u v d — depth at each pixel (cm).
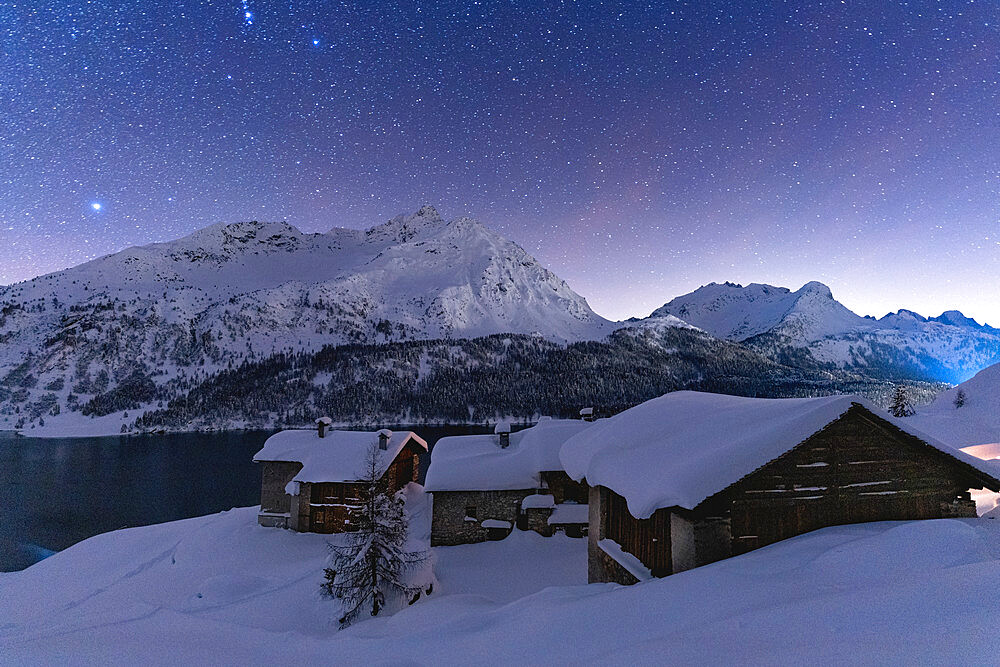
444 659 879
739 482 1095
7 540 4966
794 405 1237
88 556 3575
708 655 511
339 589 2119
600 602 936
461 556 2752
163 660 1141
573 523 2870
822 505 1118
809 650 448
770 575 838
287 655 1170
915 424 2795
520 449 3294
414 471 4591
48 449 11950
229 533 3606
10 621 2373
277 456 3859
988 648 367
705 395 1741
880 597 558
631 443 1503
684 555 1083
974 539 786
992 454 2325
